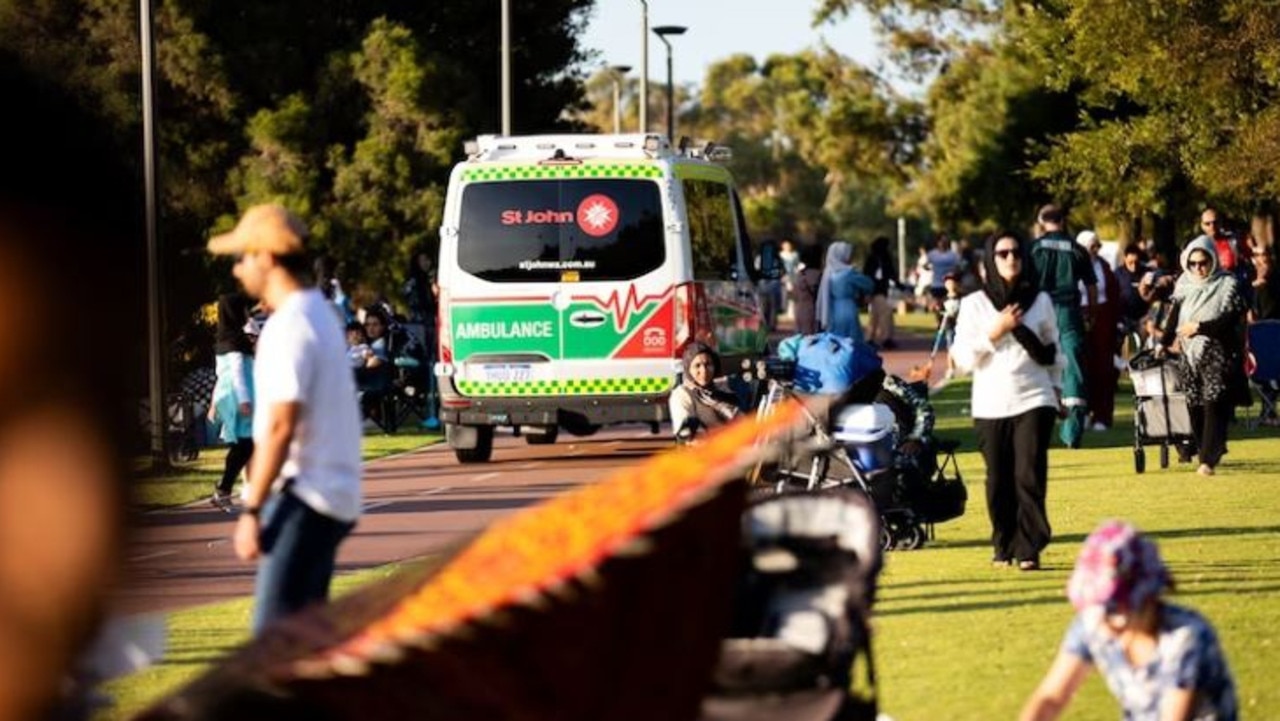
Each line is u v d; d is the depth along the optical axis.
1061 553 31.62
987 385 29.77
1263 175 75.75
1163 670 13.48
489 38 121.69
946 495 32.09
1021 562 29.55
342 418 18.73
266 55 113.31
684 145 55.47
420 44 113.50
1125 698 13.71
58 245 1.99
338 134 114.38
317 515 18.62
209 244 18.53
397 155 112.38
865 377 32.09
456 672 3.33
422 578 3.60
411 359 68.50
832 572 13.80
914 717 18.70
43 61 2.02
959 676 20.92
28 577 1.98
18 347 1.97
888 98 153.25
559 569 3.46
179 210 17.02
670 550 3.70
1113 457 49.03
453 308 51.38
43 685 1.99
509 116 77.88
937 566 30.20
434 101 112.62
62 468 1.98
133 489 2.04
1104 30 77.81
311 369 18.42
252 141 112.56
